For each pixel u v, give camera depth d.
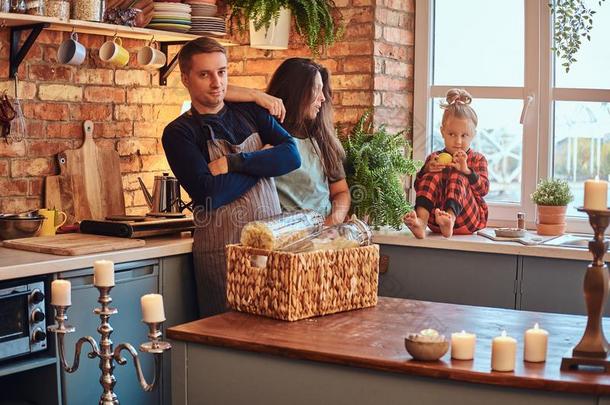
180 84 4.71
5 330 3.12
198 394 2.45
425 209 4.21
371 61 4.49
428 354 2.14
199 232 3.68
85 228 3.86
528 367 2.12
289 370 2.31
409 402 2.17
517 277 3.90
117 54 4.07
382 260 4.18
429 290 4.09
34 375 3.36
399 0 4.66
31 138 4.05
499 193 4.70
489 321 2.60
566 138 4.54
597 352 2.11
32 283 3.21
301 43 4.64
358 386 2.22
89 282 3.41
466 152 4.32
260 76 4.74
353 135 4.46
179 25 4.30
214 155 3.61
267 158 3.59
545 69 4.54
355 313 2.69
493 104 4.68
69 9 3.88
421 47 4.79
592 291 2.11
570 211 4.52
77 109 4.24
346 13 4.54
